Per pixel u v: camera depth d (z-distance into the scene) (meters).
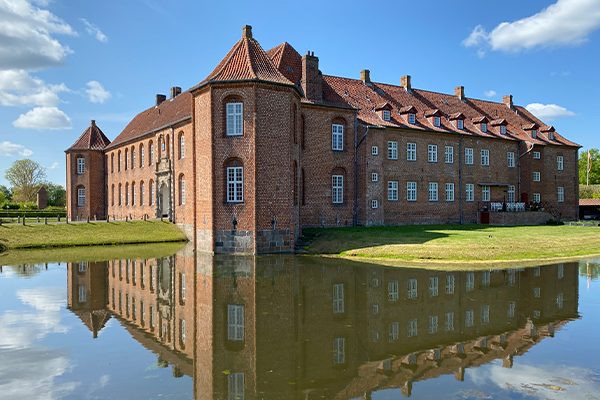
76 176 62.50
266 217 27.84
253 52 30.06
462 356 9.85
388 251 25.34
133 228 38.47
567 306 14.19
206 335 11.39
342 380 8.55
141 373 9.01
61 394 8.00
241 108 28.39
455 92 52.62
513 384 8.30
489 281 18.16
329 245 28.34
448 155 45.16
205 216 29.33
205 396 7.85
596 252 27.00
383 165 40.34
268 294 15.80
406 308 13.89
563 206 53.22
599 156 111.81
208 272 20.66
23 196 101.00
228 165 28.47
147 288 17.53
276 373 8.94
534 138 51.69
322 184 36.47
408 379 8.60
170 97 53.22
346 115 37.75
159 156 45.19
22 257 26.77
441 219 44.28
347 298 15.14
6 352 10.35
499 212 43.91
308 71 35.81
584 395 7.78
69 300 15.66
